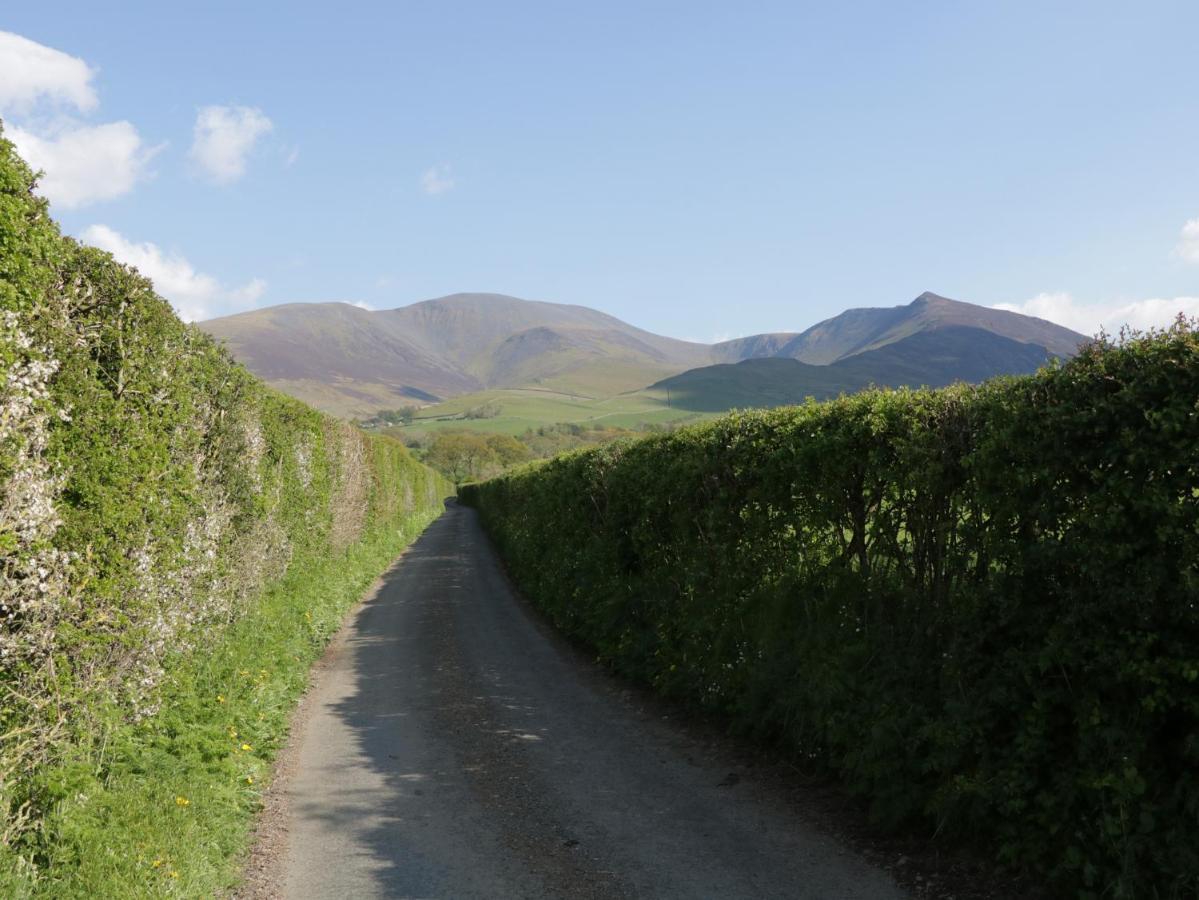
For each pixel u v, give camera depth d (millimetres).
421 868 5617
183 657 8320
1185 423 4188
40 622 5379
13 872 4363
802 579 7988
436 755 8156
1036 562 4918
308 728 9188
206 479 9805
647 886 5223
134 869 4750
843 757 6352
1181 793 4094
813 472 7547
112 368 6914
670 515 11297
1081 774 4492
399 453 41000
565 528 17547
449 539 40375
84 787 5352
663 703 9891
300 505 16094
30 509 5051
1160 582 4207
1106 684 4484
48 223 5570
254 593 12117
